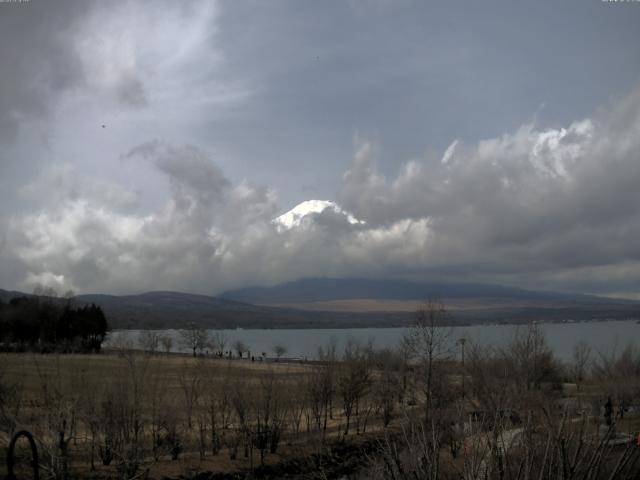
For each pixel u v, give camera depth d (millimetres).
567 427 14086
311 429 48688
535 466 12312
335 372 56219
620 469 11812
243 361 104500
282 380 55156
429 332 50938
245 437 41969
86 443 38344
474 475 12109
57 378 39656
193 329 176625
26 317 107688
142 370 42250
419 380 49688
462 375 49344
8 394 33125
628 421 32875
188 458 39281
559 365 63719
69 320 112875
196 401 46094
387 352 69750
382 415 52750
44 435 28438
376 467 14508
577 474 12016
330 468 37906
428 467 12297
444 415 24750
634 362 67125
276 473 39219
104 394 36938
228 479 37375
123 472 31047
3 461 28891
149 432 42281
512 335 74625
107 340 121438
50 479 24875
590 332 194500
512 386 36375
